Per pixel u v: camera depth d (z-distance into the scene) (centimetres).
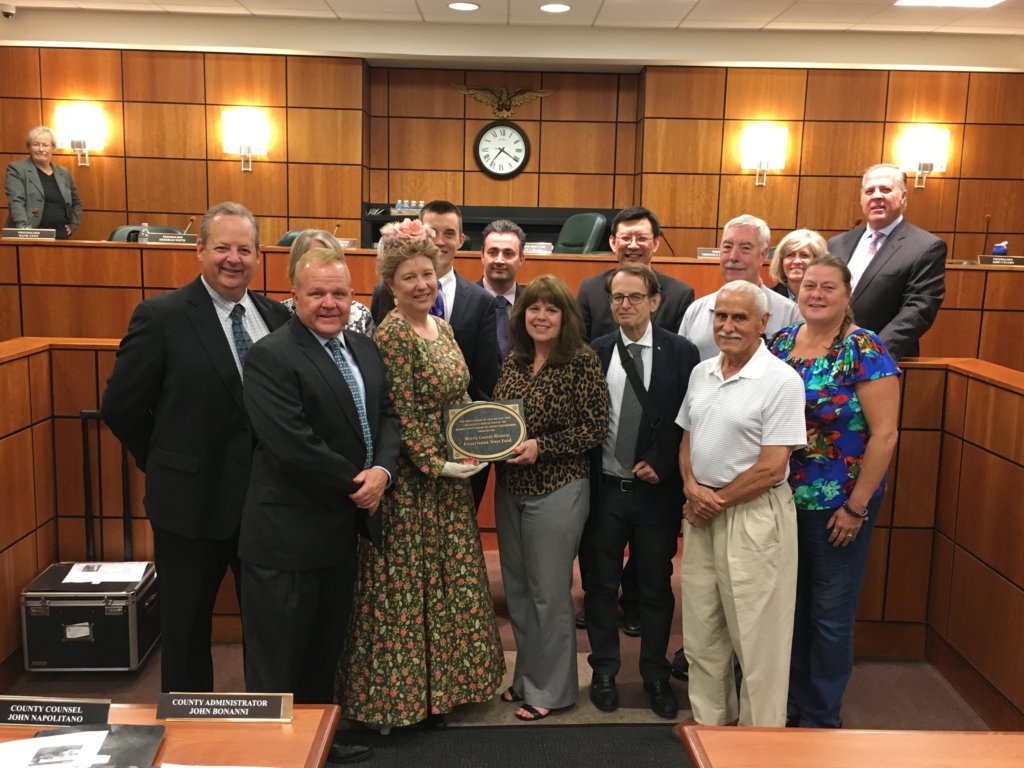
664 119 793
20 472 281
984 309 520
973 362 300
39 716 139
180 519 211
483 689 250
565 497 247
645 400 249
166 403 212
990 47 770
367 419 214
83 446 300
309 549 203
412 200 844
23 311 512
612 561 262
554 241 860
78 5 728
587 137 840
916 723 263
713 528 231
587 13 719
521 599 261
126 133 778
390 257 229
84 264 509
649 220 306
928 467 302
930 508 304
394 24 762
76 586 282
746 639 223
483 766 232
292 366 199
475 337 286
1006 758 132
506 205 848
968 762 130
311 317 202
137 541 309
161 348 209
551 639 254
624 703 268
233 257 211
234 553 230
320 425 202
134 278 510
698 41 768
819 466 233
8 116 771
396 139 836
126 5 724
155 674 288
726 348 221
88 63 766
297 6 712
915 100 788
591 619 266
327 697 225
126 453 302
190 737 136
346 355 216
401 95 830
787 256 301
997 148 796
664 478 250
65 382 301
